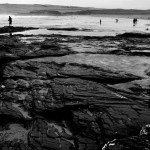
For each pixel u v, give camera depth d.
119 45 24.58
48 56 17.70
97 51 20.31
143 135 5.70
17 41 24.95
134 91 9.85
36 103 8.13
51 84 10.21
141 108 7.66
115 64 15.23
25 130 6.54
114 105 7.83
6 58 15.57
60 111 7.58
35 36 32.53
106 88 9.76
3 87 10.09
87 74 11.98
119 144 5.20
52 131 6.33
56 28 49.44
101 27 56.56
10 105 8.07
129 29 49.47
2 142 5.84
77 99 8.31
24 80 11.13
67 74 11.94
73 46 23.23
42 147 5.52
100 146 5.60
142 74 12.70
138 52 19.59
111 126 6.41
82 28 52.44
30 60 15.82
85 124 6.57
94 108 7.60
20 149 5.48
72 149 5.45
